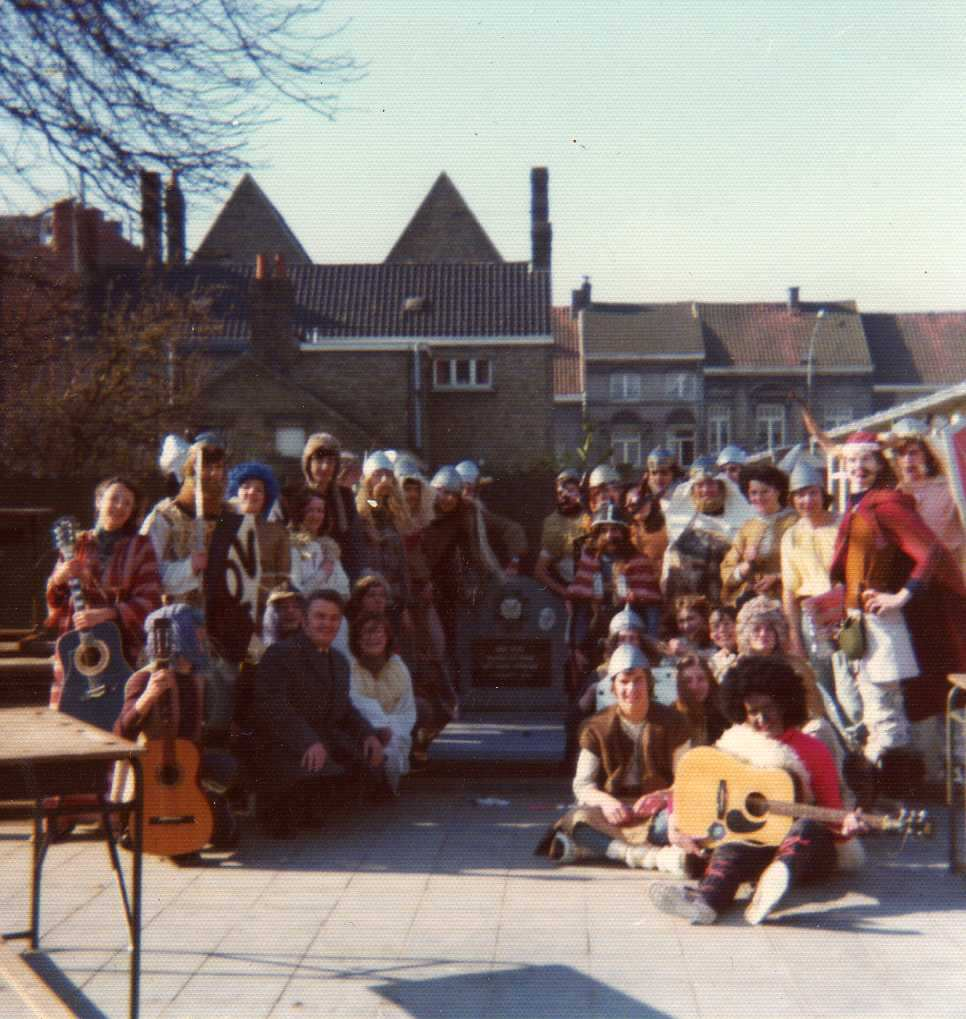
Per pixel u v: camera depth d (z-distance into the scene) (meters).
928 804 7.76
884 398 61.75
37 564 9.88
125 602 7.40
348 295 47.38
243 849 7.19
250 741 7.49
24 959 5.39
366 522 9.09
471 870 6.77
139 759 4.58
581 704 8.58
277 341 41.84
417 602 9.38
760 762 6.36
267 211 57.66
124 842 6.99
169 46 9.64
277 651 7.54
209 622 7.67
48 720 5.02
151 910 6.06
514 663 10.40
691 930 5.78
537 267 49.19
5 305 11.46
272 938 5.67
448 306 47.09
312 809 7.63
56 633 9.34
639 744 6.96
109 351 22.55
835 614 7.91
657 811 6.76
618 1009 4.84
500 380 46.53
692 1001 4.93
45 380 20.25
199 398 24.86
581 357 63.53
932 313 62.78
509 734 9.59
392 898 6.27
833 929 5.76
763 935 5.70
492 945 5.58
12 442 19.86
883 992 5.00
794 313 63.06
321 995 4.98
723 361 62.72
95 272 23.36
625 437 63.62
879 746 7.70
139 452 22.80
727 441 62.91
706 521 9.15
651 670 7.23
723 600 8.83
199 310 24.84
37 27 9.31
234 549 7.72
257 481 7.84
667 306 65.19
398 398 43.31
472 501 10.07
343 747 7.77
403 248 60.16
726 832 6.29
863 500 7.80
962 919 5.88
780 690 6.37
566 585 10.38
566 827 6.89
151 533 7.67
